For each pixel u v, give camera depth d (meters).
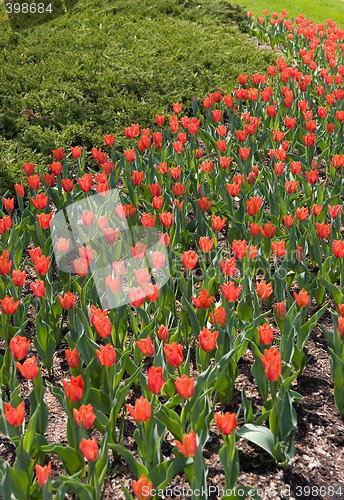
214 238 4.47
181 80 9.21
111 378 2.84
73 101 8.21
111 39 11.56
